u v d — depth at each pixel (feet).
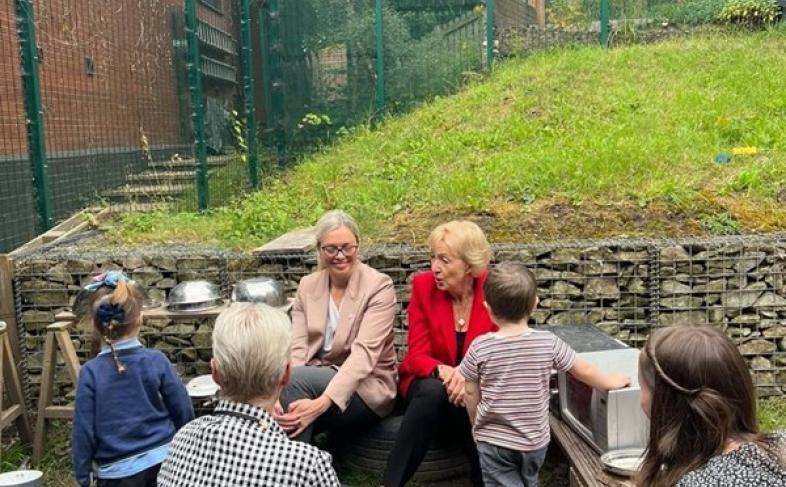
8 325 16.46
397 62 36.45
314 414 11.85
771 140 22.12
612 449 11.24
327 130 35.86
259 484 6.45
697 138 22.70
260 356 6.82
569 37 39.40
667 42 36.65
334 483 6.73
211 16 37.42
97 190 25.85
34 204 21.13
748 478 5.63
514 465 11.10
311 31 36.01
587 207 18.29
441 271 12.59
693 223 17.49
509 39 39.09
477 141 26.50
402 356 16.57
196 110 25.73
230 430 6.66
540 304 16.39
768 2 38.22
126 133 28.78
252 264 16.99
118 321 10.61
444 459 13.32
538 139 25.45
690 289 16.19
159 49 32.17
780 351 16.12
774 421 15.02
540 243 16.87
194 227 21.20
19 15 20.58
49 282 17.01
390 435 13.16
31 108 20.77
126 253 17.51
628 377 11.51
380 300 13.12
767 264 16.14
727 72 29.84
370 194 22.49
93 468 11.05
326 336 13.38
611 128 24.93
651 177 19.53
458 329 12.87
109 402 10.47
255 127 31.71
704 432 5.83
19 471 12.85
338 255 13.04
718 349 5.91
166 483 6.69
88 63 26.66
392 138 30.30
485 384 11.09
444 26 36.96
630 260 16.22
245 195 27.71
